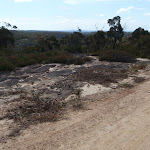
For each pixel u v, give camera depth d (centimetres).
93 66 1249
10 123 470
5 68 1105
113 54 1552
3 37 1988
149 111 544
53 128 448
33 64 1352
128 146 378
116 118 500
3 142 389
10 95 677
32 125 462
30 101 617
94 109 562
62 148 369
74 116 514
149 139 402
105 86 797
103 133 425
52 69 1173
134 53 1945
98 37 2334
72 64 1355
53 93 702
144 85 820
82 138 405
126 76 965
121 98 658
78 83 831
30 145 379
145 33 2455
